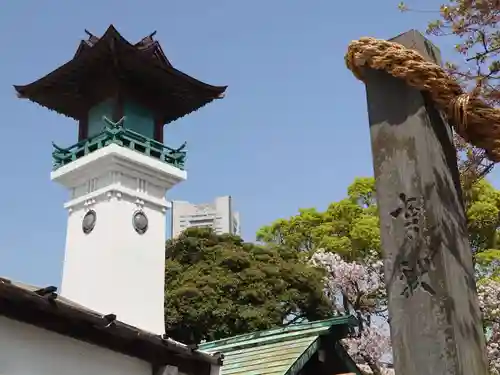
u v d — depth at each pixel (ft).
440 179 10.84
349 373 38.45
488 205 89.40
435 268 10.23
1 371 24.70
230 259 91.61
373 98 11.66
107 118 68.85
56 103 73.36
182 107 75.00
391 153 11.21
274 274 90.74
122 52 64.59
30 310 25.81
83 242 66.69
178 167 71.97
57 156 71.97
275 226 113.91
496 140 10.94
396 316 10.40
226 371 40.27
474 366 9.87
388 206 11.02
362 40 11.35
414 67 10.73
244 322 85.15
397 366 10.17
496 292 79.87
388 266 10.75
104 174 67.36
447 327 9.84
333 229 106.22
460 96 10.85
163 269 67.77
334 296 95.61
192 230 97.45
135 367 30.99
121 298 62.34
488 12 18.29
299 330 41.68
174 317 84.94
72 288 65.41
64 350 27.68
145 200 68.39
